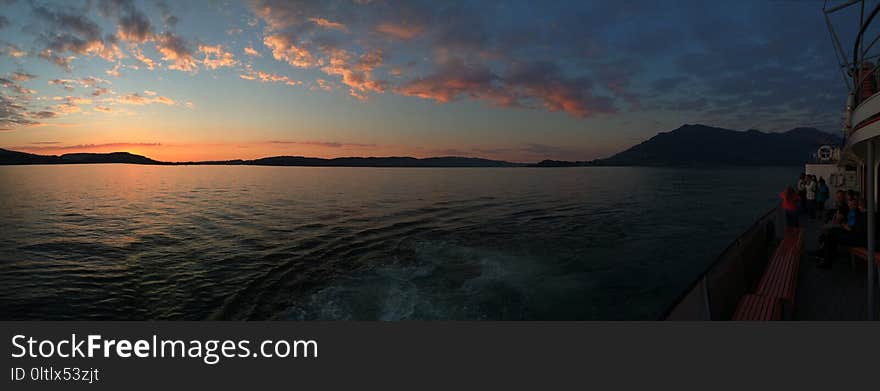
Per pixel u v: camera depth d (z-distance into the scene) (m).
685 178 114.12
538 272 12.41
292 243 18.36
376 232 21.00
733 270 6.18
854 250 7.37
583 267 13.06
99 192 59.97
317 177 124.69
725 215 28.45
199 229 23.77
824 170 16.97
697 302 4.34
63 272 14.26
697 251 15.69
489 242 17.70
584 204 37.03
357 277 12.10
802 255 8.96
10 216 32.00
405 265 13.47
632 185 74.88
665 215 28.27
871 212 4.78
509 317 8.84
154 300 10.91
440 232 20.73
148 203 41.91
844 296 6.43
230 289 11.55
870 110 4.23
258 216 29.17
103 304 10.74
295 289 11.17
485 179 108.56
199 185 79.06
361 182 89.62
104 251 18.09
